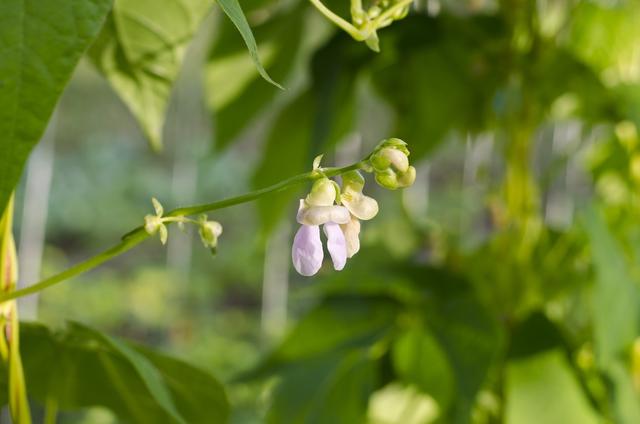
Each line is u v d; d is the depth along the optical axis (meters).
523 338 0.59
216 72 0.61
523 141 0.63
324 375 0.63
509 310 0.62
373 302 0.64
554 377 0.58
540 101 0.63
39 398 0.48
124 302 2.96
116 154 4.03
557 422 0.57
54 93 0.36
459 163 3.35
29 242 2.96
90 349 0.46
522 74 0.62
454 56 0.64
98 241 3.76
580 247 0.63
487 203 0.65
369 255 0.66
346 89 0.64
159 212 0.40
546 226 0.65
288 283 2.63
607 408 0.59
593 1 0.66
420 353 0.63
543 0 0.65
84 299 2.89
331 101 0.58
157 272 3.10
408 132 0.69
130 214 3.83
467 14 0.64
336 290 0.66
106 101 4.20
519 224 0.63
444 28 0.61
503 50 0.62
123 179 3.93
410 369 0.63
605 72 0.70
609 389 0.56
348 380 0.64
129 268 3.50
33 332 0.46
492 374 0.61
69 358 0.47
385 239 0.68
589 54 0.71
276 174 0.69
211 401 0.48
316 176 0.39
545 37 0.62
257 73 0.62
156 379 0.44
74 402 0.49
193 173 3.78
